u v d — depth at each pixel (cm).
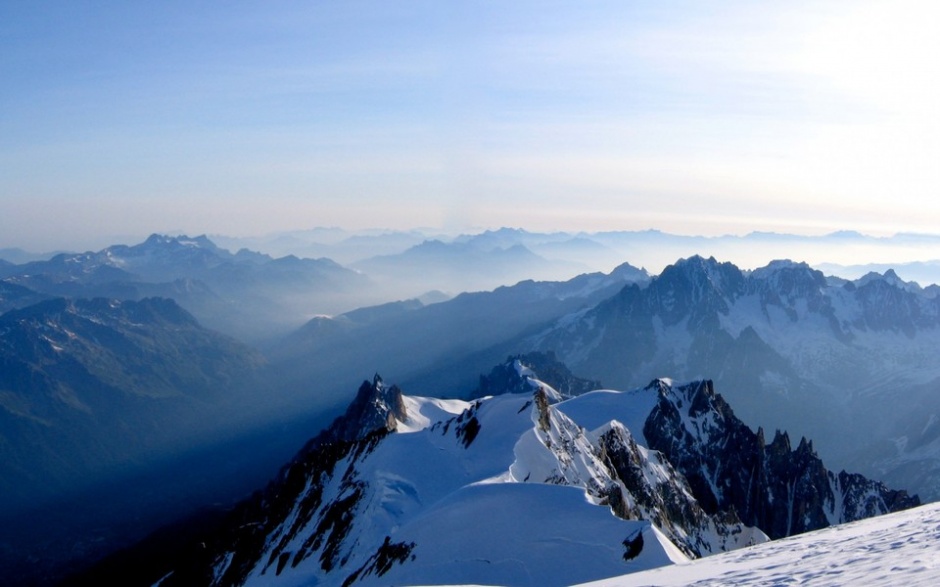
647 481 16500
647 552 7919
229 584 15812
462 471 13038
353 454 17075
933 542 4534
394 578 8731
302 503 16875
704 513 18075
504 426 13900
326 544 13288
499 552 8506
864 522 6538
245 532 18188
